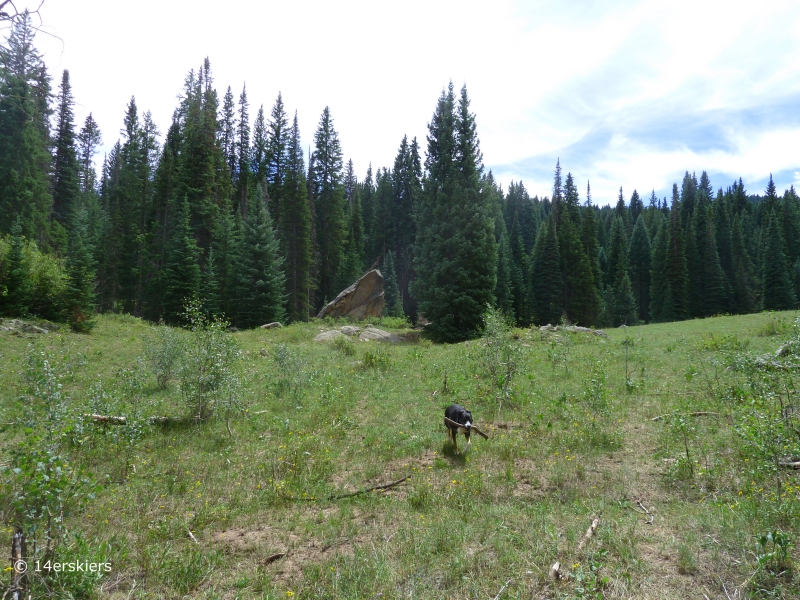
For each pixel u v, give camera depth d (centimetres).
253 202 4025
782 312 3078
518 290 5834
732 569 433
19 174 3375
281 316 3919
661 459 757
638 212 12825
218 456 849
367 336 2883
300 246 4697
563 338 2139
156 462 813
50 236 3700
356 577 442
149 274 4156
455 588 421
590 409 1025
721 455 736
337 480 744
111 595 423
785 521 505
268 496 664
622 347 1958
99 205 5978
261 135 6350
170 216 4191
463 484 676
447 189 3216
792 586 397
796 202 8781
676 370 1434
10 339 1834
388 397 1269
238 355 1137
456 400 1214
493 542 499
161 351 1427
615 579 420
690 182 11000
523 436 909
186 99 5472
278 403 1209
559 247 6262
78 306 2280
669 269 6250
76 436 805
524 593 407
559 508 594
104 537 527
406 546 498
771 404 715
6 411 992
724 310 6016
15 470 428
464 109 3197
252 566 486
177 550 516
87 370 1562
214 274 3888
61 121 4306
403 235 6862
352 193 8000
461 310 3030
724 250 7206
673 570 438
